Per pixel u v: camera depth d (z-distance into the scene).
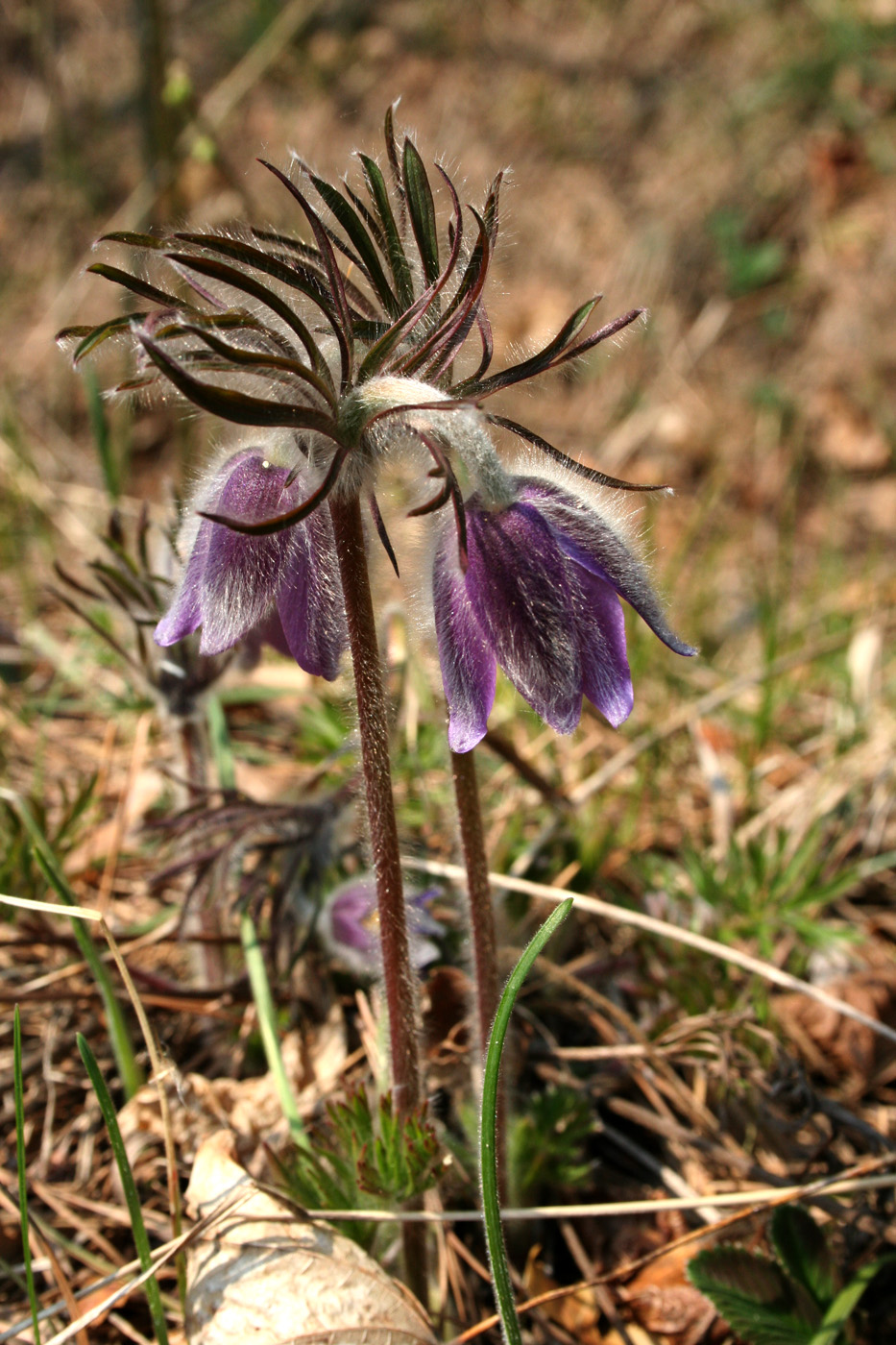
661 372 0.84
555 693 0.33
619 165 0.93
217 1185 0.37
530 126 0.95
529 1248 0.40
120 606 0.40
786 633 0.64
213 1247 0.36
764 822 0.49
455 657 0.33
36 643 0.54
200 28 1.02
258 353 0.31
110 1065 0.42
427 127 0.96
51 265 0.87
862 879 0.49
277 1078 0.39
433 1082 0.40
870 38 0.94
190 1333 0.35
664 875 0.47
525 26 1.01
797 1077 0.41
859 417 0.81
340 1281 0.36
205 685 0.40
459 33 1.01
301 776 0.49
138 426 0.76
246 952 0.40
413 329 0.34
